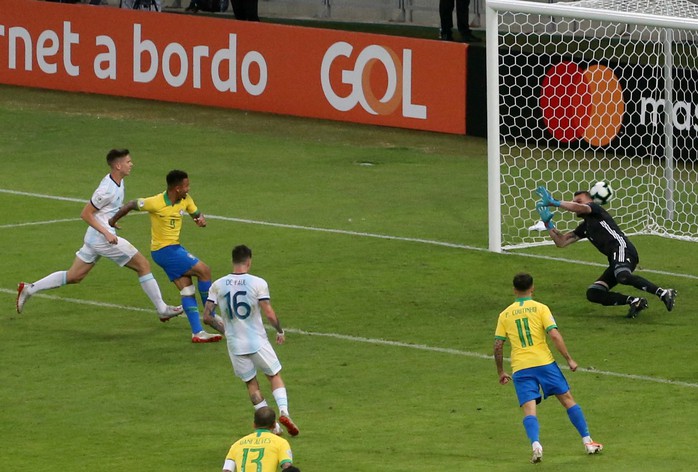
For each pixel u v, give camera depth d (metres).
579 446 34.00
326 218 63.72
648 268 55.38
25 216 63.94
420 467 32.00
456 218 64.44
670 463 31.86
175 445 34.59
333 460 32.84
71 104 92.50
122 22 93.81
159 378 41.09
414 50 83.69
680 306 49.00
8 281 52.47
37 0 97.19
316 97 87.62
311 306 49.06
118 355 43.53
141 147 80.62
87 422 36.81
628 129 78.00
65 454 33.84
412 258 56.28
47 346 44.50
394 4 114.12
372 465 32.28
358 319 47.41
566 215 66.81
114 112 90.31
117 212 44.91
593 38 82.12
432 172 75.19
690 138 75.94
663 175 74.00
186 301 44.75
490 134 57.62
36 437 35.47
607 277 47.69
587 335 45.28
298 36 87.50
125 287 52.19
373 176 73.88
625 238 47.59
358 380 40.62
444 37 98.12
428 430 35.69
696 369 41.12
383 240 59.41
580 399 38.50
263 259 55.91
